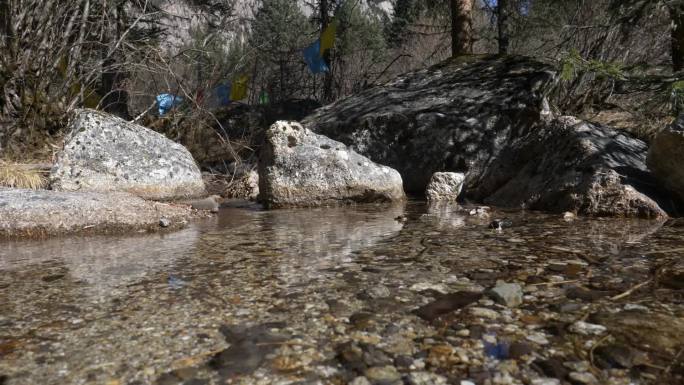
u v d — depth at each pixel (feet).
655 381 4.47
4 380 4.67
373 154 23.02
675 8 19.61
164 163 19.33
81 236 12.40
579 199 13.88
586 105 25.44
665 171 13.05
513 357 4.96
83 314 6.42
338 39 54.19
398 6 78.79
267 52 49.65
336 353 5.11
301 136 18.80
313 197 18.01
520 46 40.98
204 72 36.19
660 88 17.53
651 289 6.91
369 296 6.85
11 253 10.41
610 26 21.53
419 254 9.34
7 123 25.80
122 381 4.61
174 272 8.47
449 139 21.99
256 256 9.59
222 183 27.12
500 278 7.59
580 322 5.78
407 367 4.80
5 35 26.27
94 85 33.76
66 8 29.14
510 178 18.03
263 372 4.75
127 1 37.52
